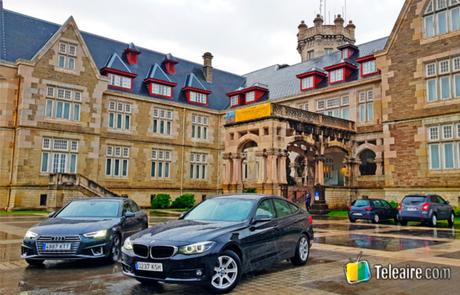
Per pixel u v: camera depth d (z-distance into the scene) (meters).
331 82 32.25
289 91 35.75
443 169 22.38
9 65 27.95
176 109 37.66
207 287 6.62
